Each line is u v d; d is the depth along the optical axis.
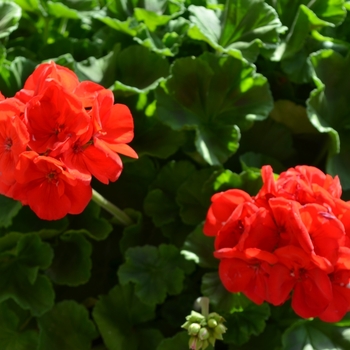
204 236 0.88
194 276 0.92
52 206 0.78
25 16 1.02
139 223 0.92
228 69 0.92
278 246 0.77
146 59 0.95
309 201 0.78
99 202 0.88
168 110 0.91
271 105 0.92
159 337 0.89
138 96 0.93
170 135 0.93
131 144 0.94
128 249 0.90
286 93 0.96
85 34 1.04
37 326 0.91
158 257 0.90
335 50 0.96
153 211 0.92
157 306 0.92
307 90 0.98
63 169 0.76
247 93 0.93
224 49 0.91
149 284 0.89
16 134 0.75
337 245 0.76
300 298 0.78
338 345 0.85
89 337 0.90
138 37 0.96
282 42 0.96
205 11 0.95
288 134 0.95
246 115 0.92
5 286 0.89
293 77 0.94
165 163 0.95
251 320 0.87
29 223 0.92
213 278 0.87
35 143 0.76
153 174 0.94
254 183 0.89
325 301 0.77
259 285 0.78
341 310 0.77
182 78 0.92
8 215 0.89
